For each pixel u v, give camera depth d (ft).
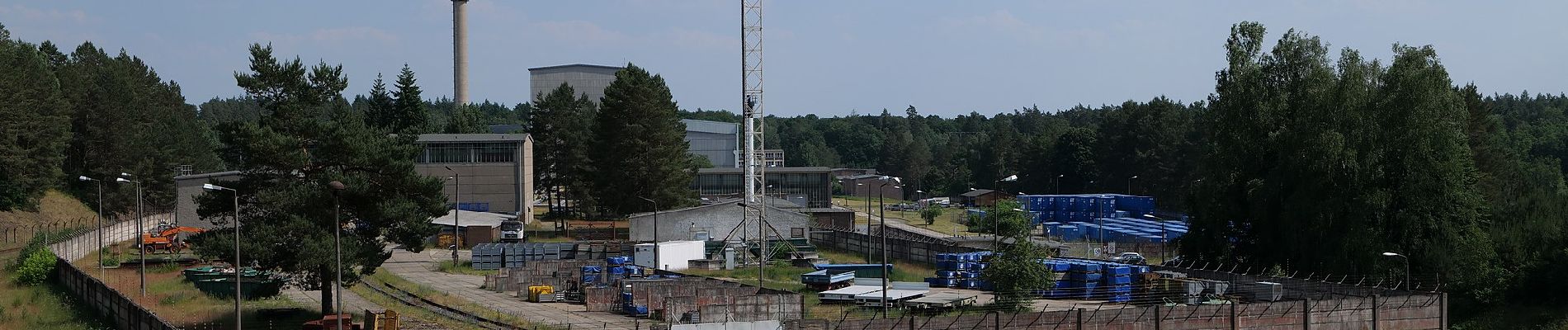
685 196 440.04
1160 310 174.19
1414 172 243.81
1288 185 256.32
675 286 209.46
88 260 296.71
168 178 464.24
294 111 198.70
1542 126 637.30
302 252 182.09
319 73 204.13
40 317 199.31
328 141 194.08
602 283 239.50
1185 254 272.10
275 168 196.95
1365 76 263.29
